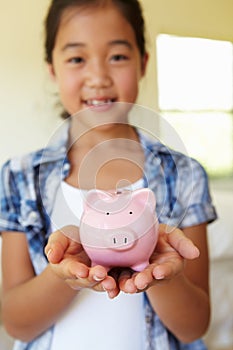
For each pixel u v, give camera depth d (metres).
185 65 2.73
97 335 0.70
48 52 0.79
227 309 1.50
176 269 0.47
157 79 2.64
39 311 0.65
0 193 0.76
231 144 2.83
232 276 1.53
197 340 0.76
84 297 0.71
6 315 0.71
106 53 0.69
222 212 1.62
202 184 0.77
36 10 2.49
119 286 0.46
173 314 0.66
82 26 0.69
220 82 2.82
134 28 0.72
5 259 0.75
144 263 0.48
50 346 0.70
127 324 0.70
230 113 2.84
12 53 2.47
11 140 2.49
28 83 2.49
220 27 2.83
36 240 0.73
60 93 0.74
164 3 2.67
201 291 0.70
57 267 0.49
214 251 1.51
